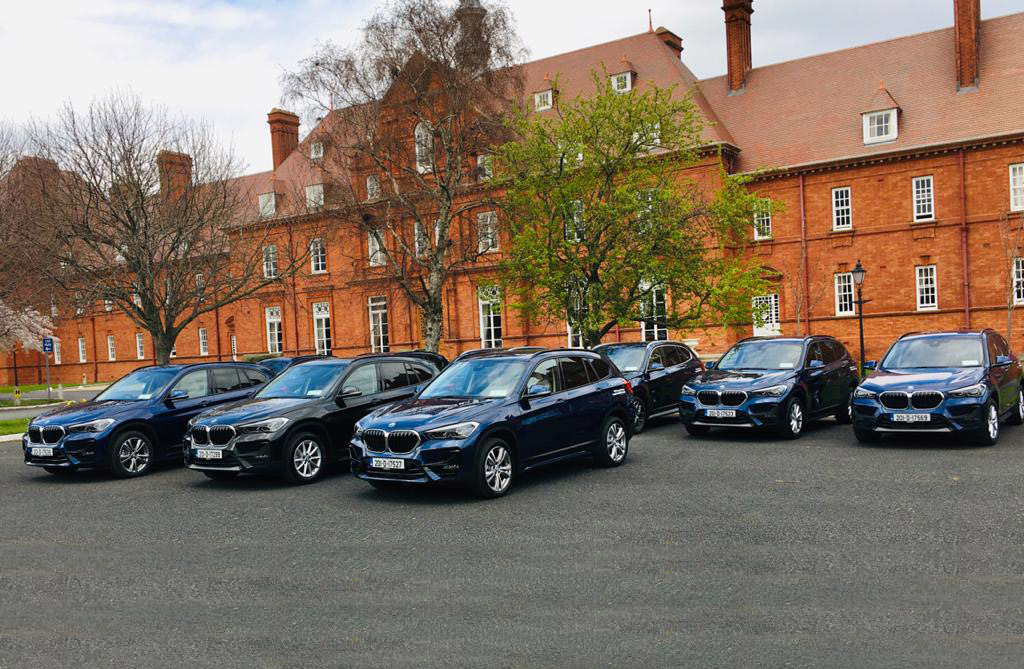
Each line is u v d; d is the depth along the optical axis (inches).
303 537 317.7
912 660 176.2
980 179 1205.1
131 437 497.0
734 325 855.7
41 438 490.3
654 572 249.6
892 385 490.3
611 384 464.1
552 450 416.8
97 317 2237.9
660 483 399.5
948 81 1290.6
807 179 1336.1
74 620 225.1
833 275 1321.4
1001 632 190.2
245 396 559.2
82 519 374.9
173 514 377.1
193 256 1059.9
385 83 1023.0
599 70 1533.0
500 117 1008.2
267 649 197.6
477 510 354.6
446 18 1007.6
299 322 1822.1
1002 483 364.5
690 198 829.2
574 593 232.2
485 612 218.8
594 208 806.5
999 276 1192.2
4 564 293.6
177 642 204.7
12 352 2320.4
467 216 1159.6
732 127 1461.6
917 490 357.1
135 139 994.7
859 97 1363.2
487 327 1537.9
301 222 1151.6
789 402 541.6
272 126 2046.0
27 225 998.4
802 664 176.6
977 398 467.5
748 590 228.4
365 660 188.2
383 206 1046.4
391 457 377.7
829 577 237.5
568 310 833.5
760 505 339.6
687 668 176.9
